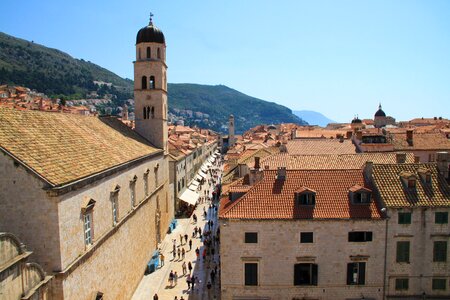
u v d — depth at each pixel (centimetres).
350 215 3878
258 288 3953
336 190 4138
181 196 8981
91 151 3972
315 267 3925
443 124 14888
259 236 3900
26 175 2705
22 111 3566
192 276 5009
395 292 3931
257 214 3906
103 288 3631
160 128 7056
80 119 4847
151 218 5928
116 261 4050
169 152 8975
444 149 7675
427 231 3869
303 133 10888
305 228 3875
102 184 3647
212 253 6153
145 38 6988
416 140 8000
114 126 5938
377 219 3847
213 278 5106
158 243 6469
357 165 5512
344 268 3916
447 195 3966
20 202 2722
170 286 5006
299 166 5453
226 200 4594
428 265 3903
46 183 2700
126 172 4503
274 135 18288
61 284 2753
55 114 4231
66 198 2861
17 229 2734
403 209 3844
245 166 6312
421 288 3928
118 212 4134
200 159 15338
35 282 2514
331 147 7588
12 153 2722
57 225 2731
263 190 4131
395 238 3872
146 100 7031
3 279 2156
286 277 3941
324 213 3900
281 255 3912
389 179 4134
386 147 7500
